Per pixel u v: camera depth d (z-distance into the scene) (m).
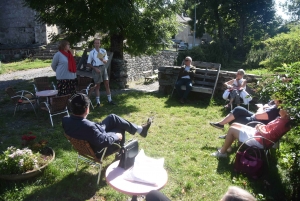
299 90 3.43
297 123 3.62
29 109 7.44
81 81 7.67
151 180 2.94
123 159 3.21
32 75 14.27
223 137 5.54
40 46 22.55
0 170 3.72
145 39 11.16
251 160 4.07
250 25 45.28
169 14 11.69
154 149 5.01
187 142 5.36
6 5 24.05
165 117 6.93
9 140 5.31
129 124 4.40
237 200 1.62
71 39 10.87
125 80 11.52
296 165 3.76
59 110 6.15
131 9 10.17
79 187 3.75
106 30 10.52
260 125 4.39
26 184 3.74
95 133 3.54
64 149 4.93
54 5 10.23
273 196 3.67
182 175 4.10
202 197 3.62
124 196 3.59
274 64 13.41
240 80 7.61
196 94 8.83
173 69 9.30
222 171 4.23
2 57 20.20
